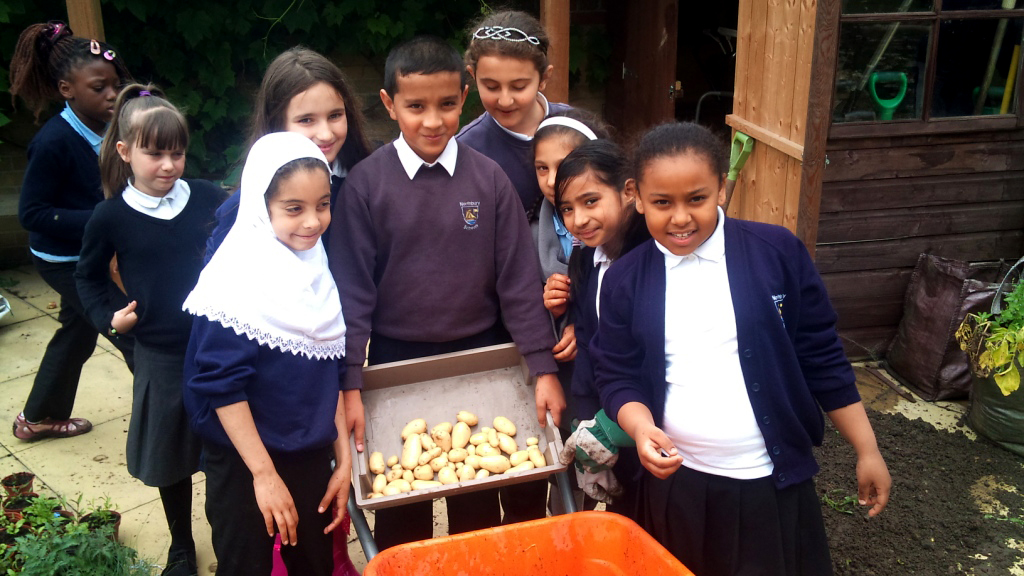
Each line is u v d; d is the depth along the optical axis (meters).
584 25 6.57
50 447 3.69
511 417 2.40
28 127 5.67
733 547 2.03
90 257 2.76
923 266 3.94
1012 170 3.93
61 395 3.68
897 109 3.81
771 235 2.01
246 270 2.08
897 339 4.04
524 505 2.65
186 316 2.72
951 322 3.71
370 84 6.39
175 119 2.66
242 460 2.20
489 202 2.45
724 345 1.98
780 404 1.97
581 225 2.22
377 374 2.37
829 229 3.94
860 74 3.74
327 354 2.21
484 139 2.78
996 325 3.28
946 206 3.97
